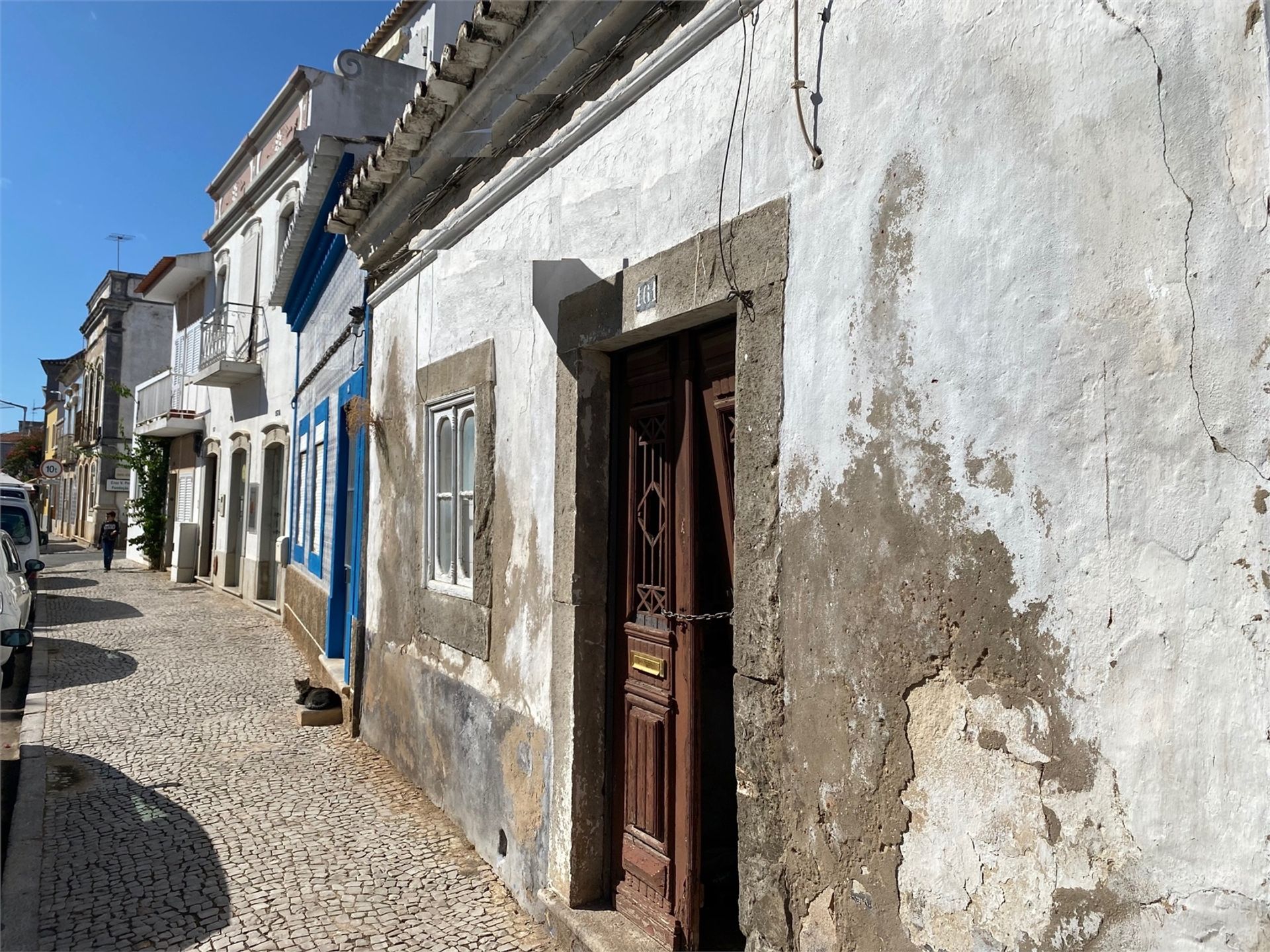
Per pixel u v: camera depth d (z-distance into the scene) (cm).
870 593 211
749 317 256
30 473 4862
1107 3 165
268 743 619
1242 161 144
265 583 1384
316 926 350
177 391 1977
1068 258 170
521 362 397
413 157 495
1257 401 141
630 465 345
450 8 902
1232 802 141
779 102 249
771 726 240
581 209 351
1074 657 165
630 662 338
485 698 420
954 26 196
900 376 205
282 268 967
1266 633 138
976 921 182
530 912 360
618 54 332
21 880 391
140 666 901
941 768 191
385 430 601
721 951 305
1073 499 167
